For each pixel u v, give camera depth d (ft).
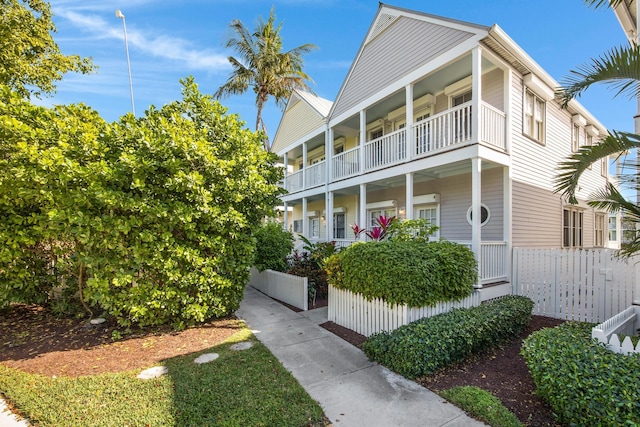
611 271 19.17
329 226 38.29
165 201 16.40
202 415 9.42
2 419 9.33
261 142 21.42
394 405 10.27
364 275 16.83
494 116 23.56
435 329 13.44
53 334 16.70
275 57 63.77
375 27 31.65
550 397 9.43
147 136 15.78
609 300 19.13
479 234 21.34
